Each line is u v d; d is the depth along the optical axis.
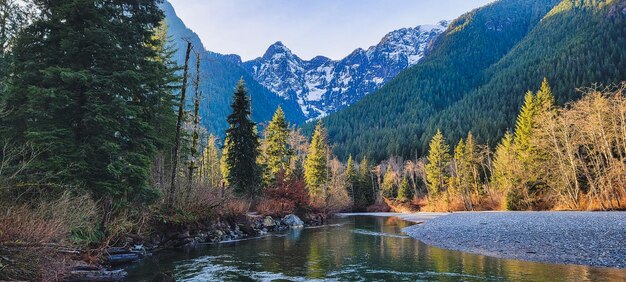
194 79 24.97
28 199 11.37
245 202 30.53
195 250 18.39
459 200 69.38
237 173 35.31
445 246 20.11
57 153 13.01
